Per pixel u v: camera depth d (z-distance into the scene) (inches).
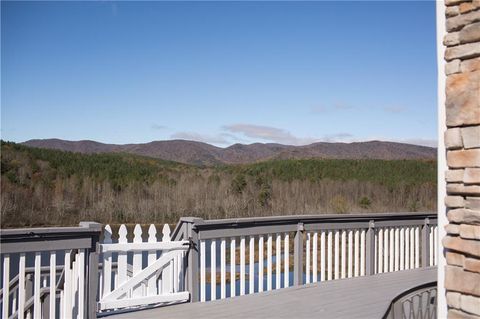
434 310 160.2
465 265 92.9
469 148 92.8
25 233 151.2
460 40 95.6
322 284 238.8
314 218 240.2
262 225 222.4
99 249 176.7
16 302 221.0
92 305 171.0
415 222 291.4
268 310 189.9
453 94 95.7
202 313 184.7
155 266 193.0
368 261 265.7
